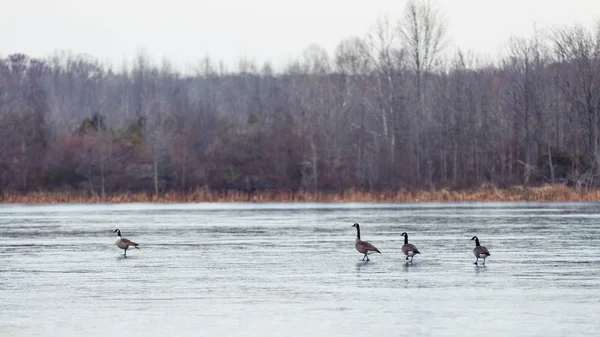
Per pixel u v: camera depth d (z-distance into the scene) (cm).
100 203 19450
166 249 8994
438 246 8931
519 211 14375
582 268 7188
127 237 10425
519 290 6128
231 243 9538
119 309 5584
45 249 9106
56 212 15962
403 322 5125
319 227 11562
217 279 6775
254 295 6034
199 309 5562
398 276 6831
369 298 5869
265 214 14625
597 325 4997
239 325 5097
